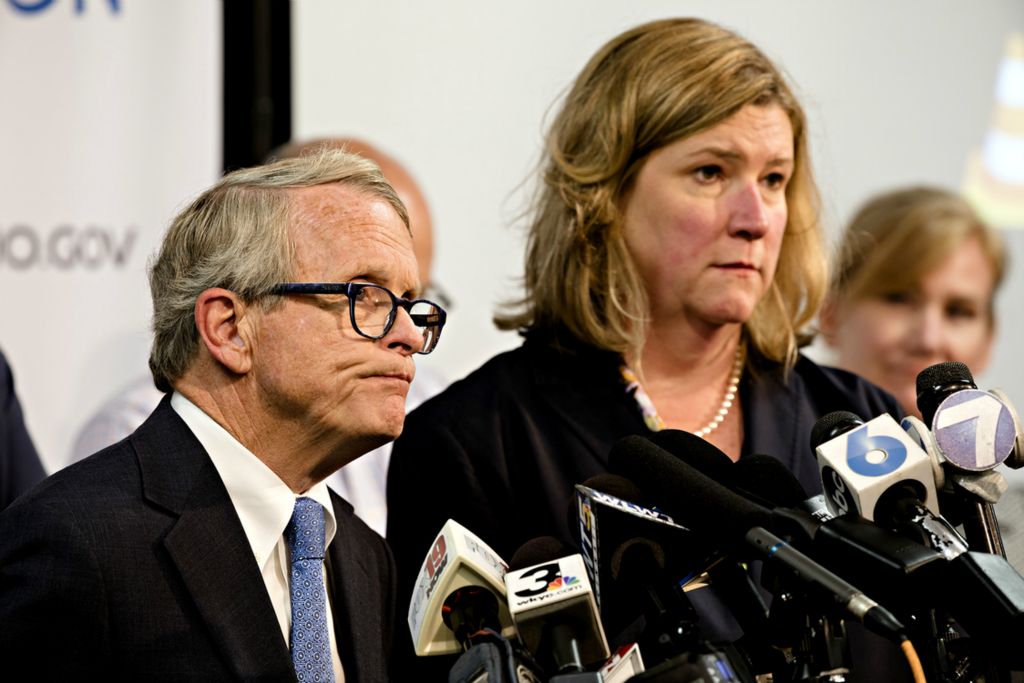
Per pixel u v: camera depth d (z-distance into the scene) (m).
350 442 5.90
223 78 12.50
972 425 5.14
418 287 6.25
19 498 5.62
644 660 5.04
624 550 5.25
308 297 5.79
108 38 11.80
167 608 5.48
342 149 6.38
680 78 7.36
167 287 6.04
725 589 5.47
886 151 13.57
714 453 5.55
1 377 9.70
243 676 5.50
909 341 13.08
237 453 5.88
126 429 9.92
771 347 7.94
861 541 4.53
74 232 11.64
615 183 7.51
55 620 5.23
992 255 13.30
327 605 6.14
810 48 13.48
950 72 13.70
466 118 12.76
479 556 5.55
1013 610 4.46
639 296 7.51
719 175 7.37
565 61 12.88
